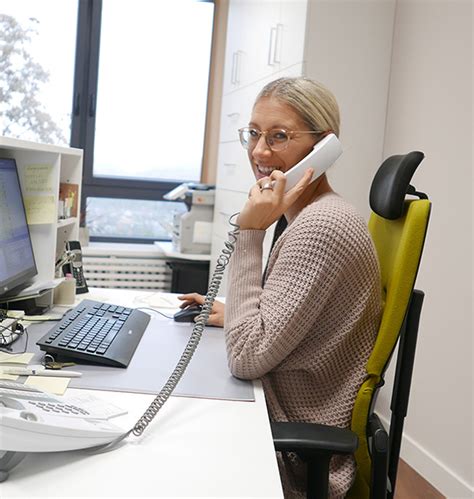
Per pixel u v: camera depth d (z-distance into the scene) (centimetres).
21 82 415
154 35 436
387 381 294
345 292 130
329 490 125
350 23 276
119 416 107
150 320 181
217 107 442
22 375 123
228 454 96
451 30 250
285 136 149
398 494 250
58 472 87
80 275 224
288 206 140
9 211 175
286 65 290
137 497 81
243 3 367
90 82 428
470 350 237
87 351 134
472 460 235
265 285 134
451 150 250
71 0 418
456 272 246
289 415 134
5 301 173
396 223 142
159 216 452
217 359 146
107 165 441
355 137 284
